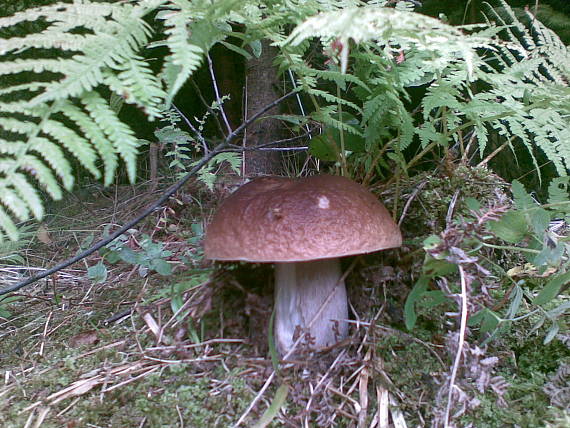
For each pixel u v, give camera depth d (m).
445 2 0.71
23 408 0.37
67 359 0.42
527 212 0.35
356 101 0.73
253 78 0.75
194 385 0.38
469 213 0.44
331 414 0.34
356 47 0.36
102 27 0.26
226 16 0.33
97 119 0.24
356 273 0.42
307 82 0.40
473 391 0.33
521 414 0.32
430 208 0.46
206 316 0.43
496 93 0.38
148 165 0.94
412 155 0.70
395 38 0.37
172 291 0.46
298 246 0.33
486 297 0.36
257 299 0.41
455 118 0.43
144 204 0.78
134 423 0.35
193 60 0.24
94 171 0.23
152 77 0.26
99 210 0.84
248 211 0.35
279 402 0.33
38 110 0.24
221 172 0.78
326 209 0.34
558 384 0.34
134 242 0.64
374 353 0.37
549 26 0.64
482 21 0.67
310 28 0.24
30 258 0.70
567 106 0.36
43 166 0.23
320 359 0.37
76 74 0.24
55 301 0.54
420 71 0.39
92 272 0.51
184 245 0.61
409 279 0.42
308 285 0.38
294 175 0.76
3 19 0.25
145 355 0.41
